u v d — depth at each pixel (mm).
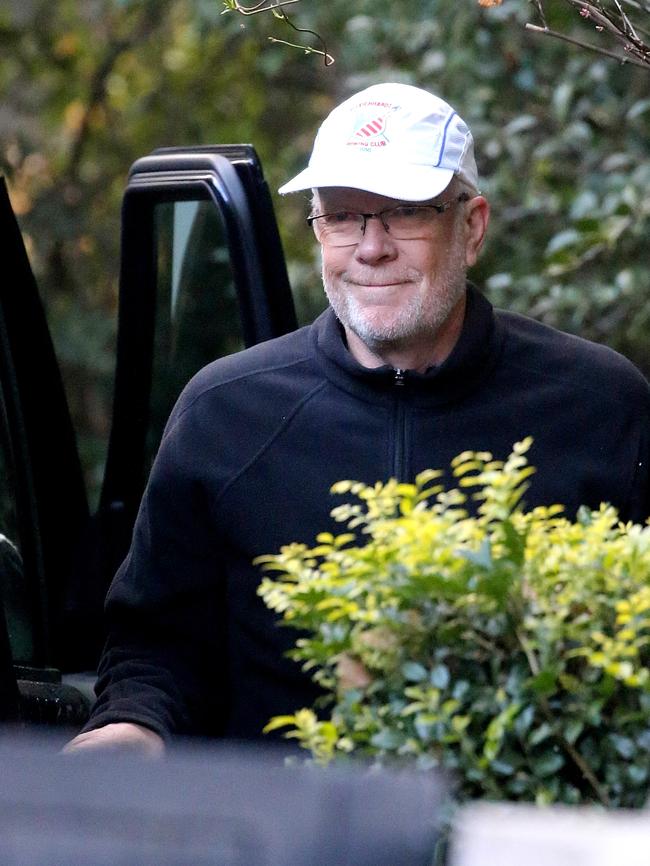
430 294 10086
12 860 4652
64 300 30672
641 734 6344
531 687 6359
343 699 6746
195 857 4609
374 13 20016
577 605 6566
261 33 23312
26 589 11930
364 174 9992
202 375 10656
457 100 19156
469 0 18938
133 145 31203
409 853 4578
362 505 9992
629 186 16812
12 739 5195
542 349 10516
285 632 9891
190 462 10344
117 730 9523
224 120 30406
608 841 4645
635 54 10109
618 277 16922
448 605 6590
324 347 10336
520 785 6371
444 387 10156
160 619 10445
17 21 30438
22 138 30391
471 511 9953
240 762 4770
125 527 13117
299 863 4574
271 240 12133
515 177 18984
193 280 12617
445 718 6309
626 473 10305
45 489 12789
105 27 30734
